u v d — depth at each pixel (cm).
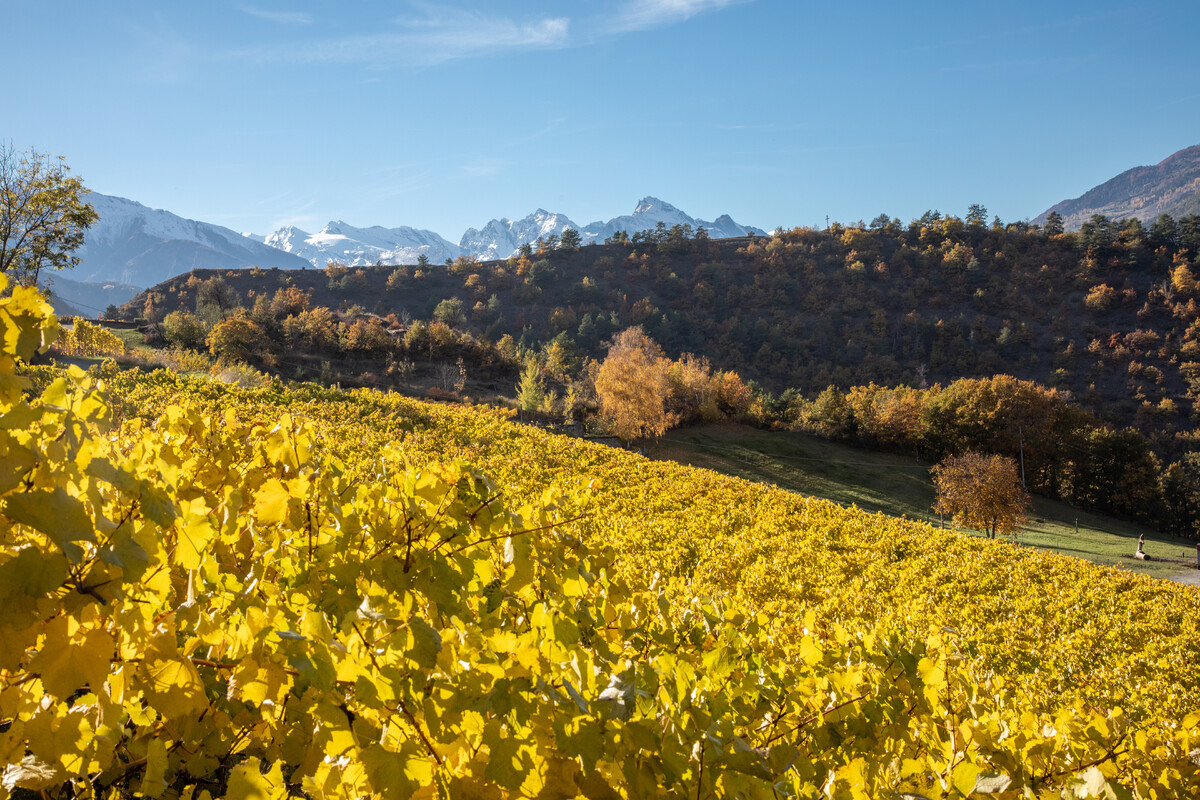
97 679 105
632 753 125
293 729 145
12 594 95
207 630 144
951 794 170
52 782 114
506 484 1328
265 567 199
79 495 115
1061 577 1423
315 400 1842
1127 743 235
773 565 1103
